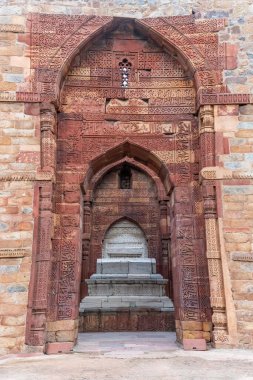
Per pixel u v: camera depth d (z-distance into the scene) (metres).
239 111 9.23
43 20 9.48
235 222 8.66
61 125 9.65
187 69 9.89
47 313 8.41
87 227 15.43
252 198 8.78
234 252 8.50
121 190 16.61
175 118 9.83
